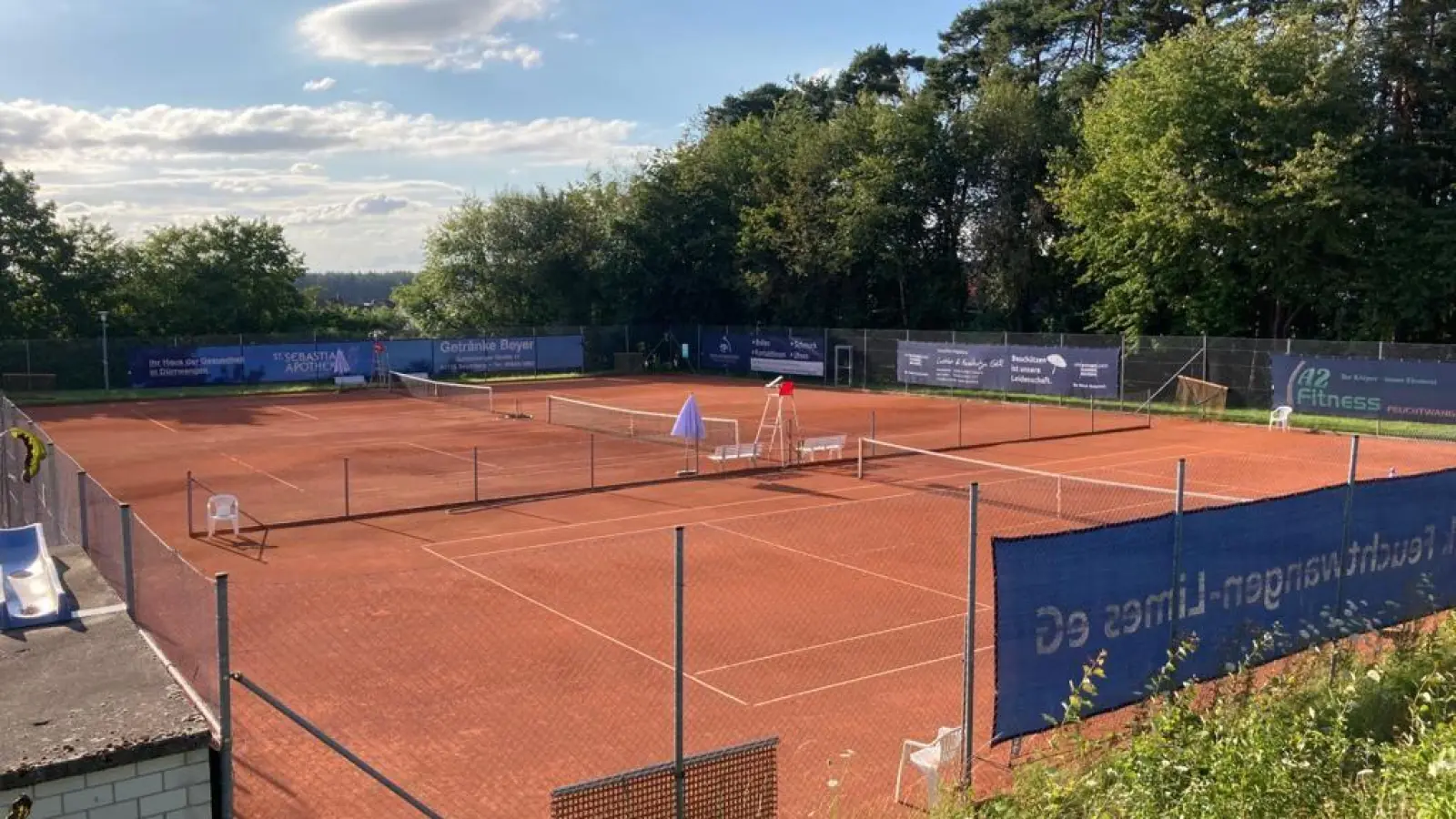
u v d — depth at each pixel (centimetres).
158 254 5625
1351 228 3800
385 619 1403
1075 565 831
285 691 1134
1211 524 923
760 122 6669
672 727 1038
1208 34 3994
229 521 2041
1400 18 3969
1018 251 5109
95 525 1012
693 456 2872
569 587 1565
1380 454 2847
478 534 1945
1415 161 3825
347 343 5222
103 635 778
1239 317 4181
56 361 4672
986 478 2506
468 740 1006
